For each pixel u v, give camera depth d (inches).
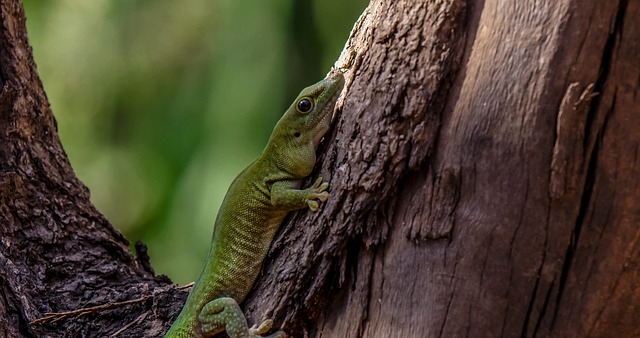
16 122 60.9
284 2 69.9
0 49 60.9
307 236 57.6
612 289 55.5
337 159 57.3
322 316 57.6
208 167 69.4
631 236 55.2
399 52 56.5
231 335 58.0
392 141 56.4
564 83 55.1
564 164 55.2
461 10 56.0
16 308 59.4
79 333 59.8
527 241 55.6
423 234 56.2
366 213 56.8
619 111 54.9
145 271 62.2
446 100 56.1
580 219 55.3
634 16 54.7
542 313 55.8
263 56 69.9
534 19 55.2
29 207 60.8
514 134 55.4
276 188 58.1
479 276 55.9
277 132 58.4
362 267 57.1
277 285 57.9
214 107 69.9
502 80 55.4
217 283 58.6
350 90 57.4
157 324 60.0
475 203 55.8
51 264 60.6
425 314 56.3
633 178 55.1
